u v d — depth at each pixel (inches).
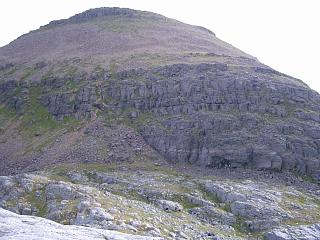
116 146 5049.2
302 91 5526.6
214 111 5211.6
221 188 3821.4
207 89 5482.3
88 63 7372.1
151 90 5816.9
